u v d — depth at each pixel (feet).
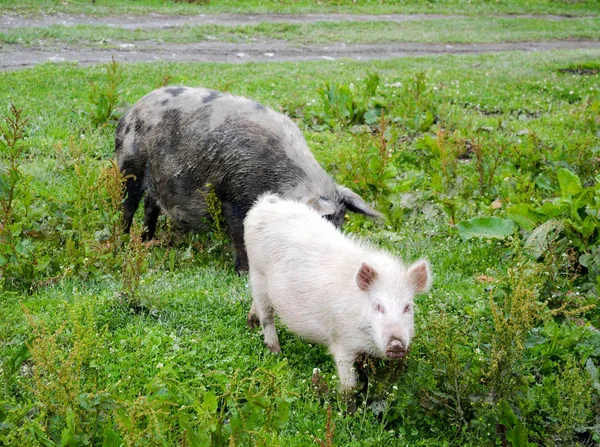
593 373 19.38
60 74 30.86
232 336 19.94
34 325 18.04
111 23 43.39
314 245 19.38
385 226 23.44
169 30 43.27
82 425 17.52
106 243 21.67
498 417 18.51
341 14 54.60
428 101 29.66
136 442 17.25
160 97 22.43
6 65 32.09
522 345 18.56
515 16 61.31
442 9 60.18
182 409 17.72
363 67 38.22
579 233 21.98
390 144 25.70
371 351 18.79
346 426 18.56
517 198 23.86
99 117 27.17
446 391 18.66
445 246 22.75
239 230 21.90
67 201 22.98
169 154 22.12
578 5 68.08
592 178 25.00
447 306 20.86
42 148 25.66
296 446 18.19
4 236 20.85
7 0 43.47
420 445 18.47
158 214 23.03
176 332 19.89
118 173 21.45
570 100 34.73
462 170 26.25
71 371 17.92
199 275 21.48
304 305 19.13
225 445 17.20
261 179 21.58
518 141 28.19
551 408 18.85
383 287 18.53
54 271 21.18
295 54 41.70
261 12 51.72
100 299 20.27
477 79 36.81
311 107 29.60
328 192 21.43
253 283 19.80
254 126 21.75
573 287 21.36
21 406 18.16
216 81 31.81
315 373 18.92
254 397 17.40
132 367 18.97
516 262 20.57
